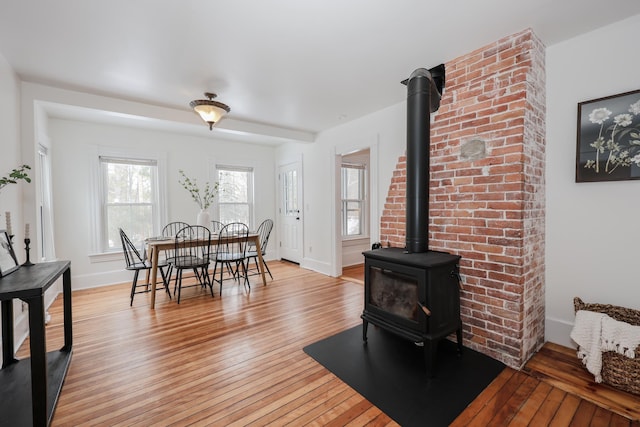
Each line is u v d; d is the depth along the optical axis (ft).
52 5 5.51
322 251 15.47
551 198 7.25
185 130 14.53
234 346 7.48
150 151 14.42
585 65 6.68
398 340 7.83
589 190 6.72
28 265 6.18
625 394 5.48
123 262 13.67
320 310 10.07
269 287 12.87
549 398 5.42
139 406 5.23
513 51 6.58
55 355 6.63
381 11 5.82
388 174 11.72
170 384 5.89
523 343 6.47
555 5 5.67
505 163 6.59
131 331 8.35
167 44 6.97
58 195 12.16
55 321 9.06
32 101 8.86
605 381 5.78
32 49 7.11
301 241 16.92
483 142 7.00
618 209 6.37
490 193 6.85
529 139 6.58
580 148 6.75
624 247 6.32
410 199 7.11
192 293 12.02
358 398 5.47
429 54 7.50
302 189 16.70
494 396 5.49
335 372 6.31
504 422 4.83
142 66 8.06
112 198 13.61
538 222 7.04
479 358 6.82
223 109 10.00
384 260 6.88
